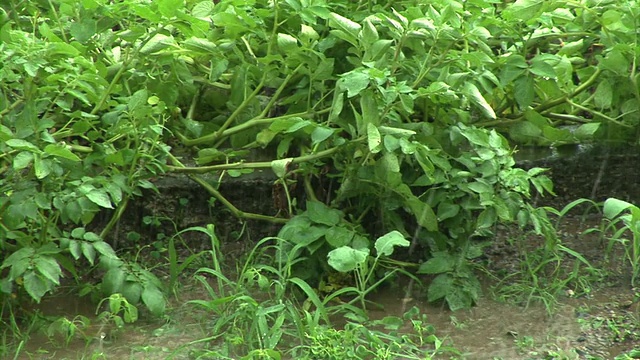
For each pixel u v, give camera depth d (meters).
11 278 4.24
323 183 5.42
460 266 4.84
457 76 4.75
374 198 5.04
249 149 5.51
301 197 5.50
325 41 5.09
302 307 4.66
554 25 5.63
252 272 4.54
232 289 4.96
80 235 4.49
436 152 4.66
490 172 4.67
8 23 4.35
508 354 4.30
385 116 4.73
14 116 4.48
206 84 5.57
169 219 5.47
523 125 5.47
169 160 5.65
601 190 5.90
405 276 5.11
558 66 5.34
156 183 5.53
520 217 4.68
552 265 5.18
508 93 5.48
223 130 5.35
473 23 5.05
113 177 4.61
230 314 4.54
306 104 5.33
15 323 4.45
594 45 6.19
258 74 5.27
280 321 4.26
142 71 5.11
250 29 4.96
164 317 4.62
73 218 4.35
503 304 4.80
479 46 4.77
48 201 4.34
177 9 4.49
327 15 4.81
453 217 4.84
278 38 4.84
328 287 4.86
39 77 4.43
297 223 4.79
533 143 6.00
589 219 5.75
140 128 4.73
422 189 5.17
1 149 4.32
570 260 5.23
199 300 4.65
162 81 5.23
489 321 4.62
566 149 5.96
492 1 5.27
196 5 4.93
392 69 4.86
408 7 5.24
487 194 4.60
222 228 5.52
